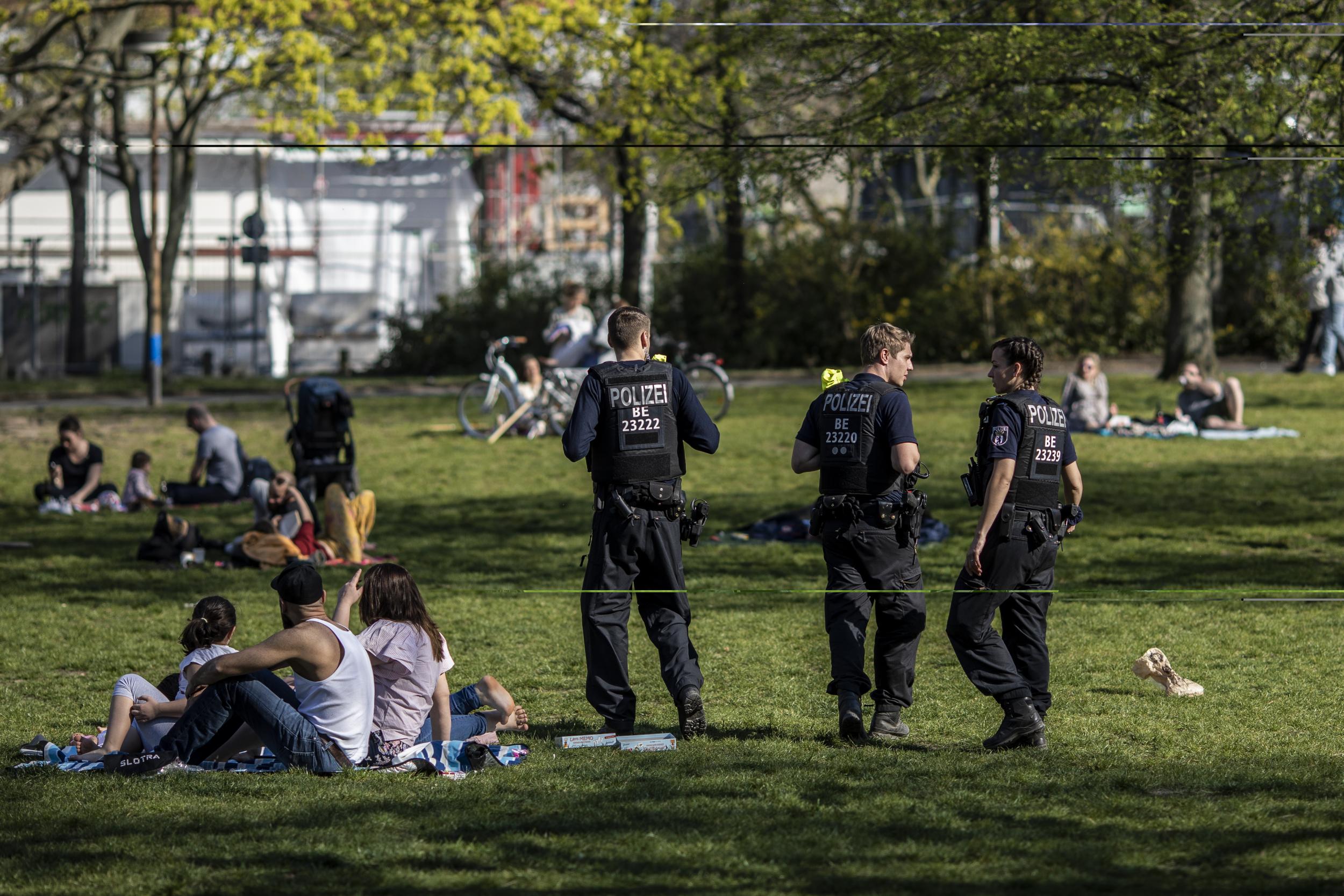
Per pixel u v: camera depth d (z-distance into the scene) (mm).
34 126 40250
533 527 19203
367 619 9211
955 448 25031
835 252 44594
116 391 39969
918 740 9414
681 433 9539
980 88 19766
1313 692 10438
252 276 53188
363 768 8812
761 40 22266
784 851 6930
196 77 38594
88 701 10820
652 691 11062
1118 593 14039
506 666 11859
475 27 33469
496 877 6605
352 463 21438
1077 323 43375
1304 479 21141
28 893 6430
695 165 23375
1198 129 18938
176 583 15570
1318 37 18047
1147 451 24312
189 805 7867
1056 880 6426
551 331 28297
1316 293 34125
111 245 55750
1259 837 6992
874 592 9266
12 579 15781
